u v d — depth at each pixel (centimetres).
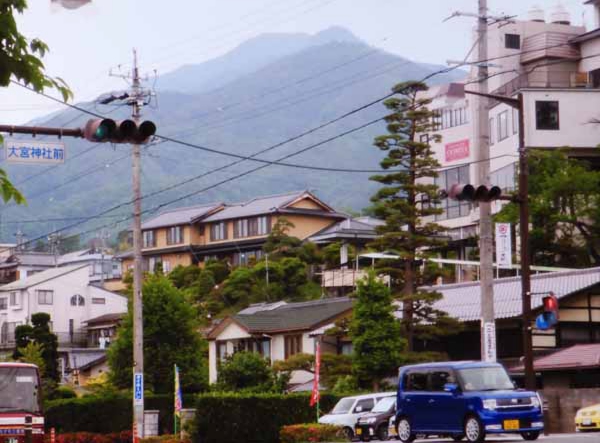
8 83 1156
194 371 7181
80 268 13750
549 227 8438
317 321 8188
